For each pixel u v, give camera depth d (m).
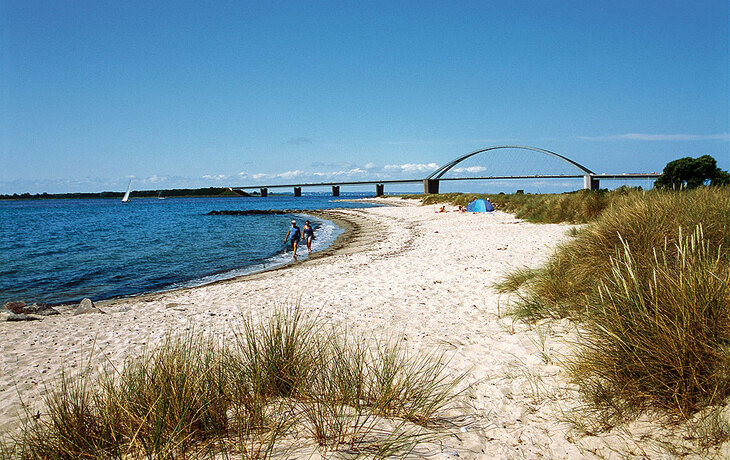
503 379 3.93
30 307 8.77
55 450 2.46
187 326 7.11
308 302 8.28
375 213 49.59
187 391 2.74
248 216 57.31
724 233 5.32
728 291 3.09
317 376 3.48
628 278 3.75
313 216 54.03
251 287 10.63
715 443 2.35
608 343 3.30
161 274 14.96
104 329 7.25
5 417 3.92
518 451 2.69
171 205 114.94
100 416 2.72
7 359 5.74
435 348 5.05
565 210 20.50
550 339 4.73
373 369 3.72
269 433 2.65
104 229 36.47
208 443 2.50
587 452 2.61
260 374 3.32
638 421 2.77
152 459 2.28
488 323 5.94
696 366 2.74
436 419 3.16
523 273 8.05
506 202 37.66
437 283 9.33
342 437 2.60
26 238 28.88
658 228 6.06
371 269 12.05
